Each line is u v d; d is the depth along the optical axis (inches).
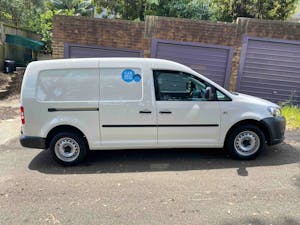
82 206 158.9
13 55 687.1
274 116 219.0
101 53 428.8
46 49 852.0
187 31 412.5
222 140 220.1
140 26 416.5
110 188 179.9
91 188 180.2
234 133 218.5
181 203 160.1
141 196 168.9
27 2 838.5
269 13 596.7
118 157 234.2
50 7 947.3
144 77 212.1
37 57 824.3
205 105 214.7
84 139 217.3
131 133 214.1
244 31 405.7
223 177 192.4
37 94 208.8
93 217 148.3
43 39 845.2
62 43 425.7
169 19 410.6
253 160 220.8
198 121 215.3
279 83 417.1
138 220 144.9
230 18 624.7
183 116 213.9
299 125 305.6
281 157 225.6
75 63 210.4
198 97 216.8
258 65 414.3
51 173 205.0
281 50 406.9
